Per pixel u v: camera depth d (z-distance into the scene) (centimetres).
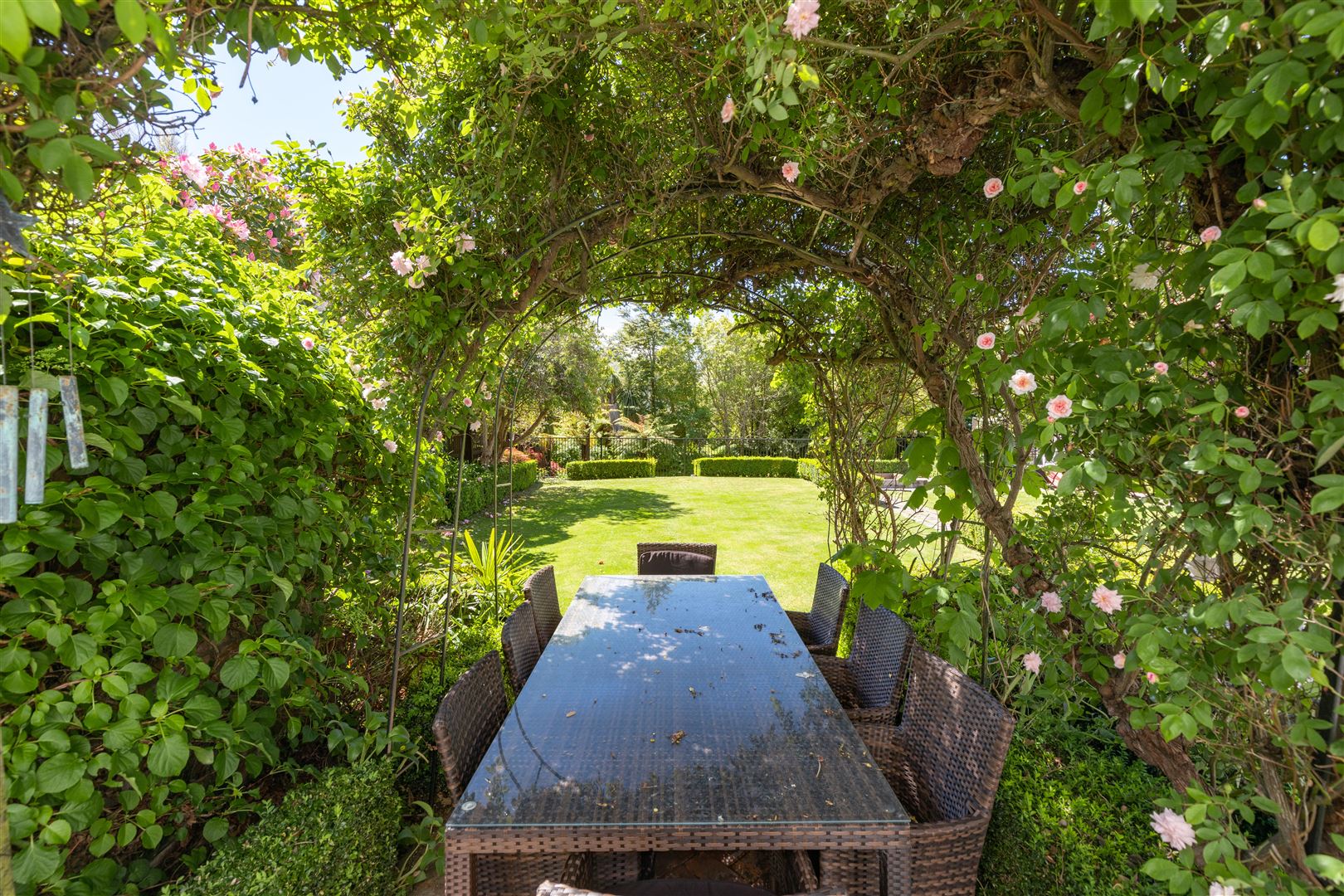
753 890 135
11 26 59
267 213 316
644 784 130
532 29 161
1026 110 151
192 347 153
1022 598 195
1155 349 123
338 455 212
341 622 209
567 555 615
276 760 156
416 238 201
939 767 160
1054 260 195
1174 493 122
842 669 232
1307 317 91
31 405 79
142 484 136
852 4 162
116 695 121
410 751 202
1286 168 99
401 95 202
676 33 159
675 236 234
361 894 155
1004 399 177
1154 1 84
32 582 116
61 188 91
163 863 150
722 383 1902
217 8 110
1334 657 102
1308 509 107
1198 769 147
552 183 212
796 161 182
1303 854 108
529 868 139
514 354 293
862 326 305
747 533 739
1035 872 150
